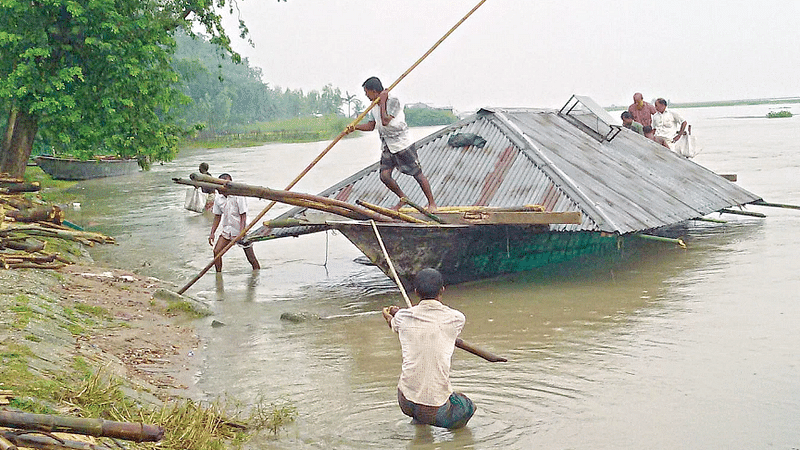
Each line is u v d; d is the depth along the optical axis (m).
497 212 11.44
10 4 17.33
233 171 37.78
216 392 7.74
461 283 12.16
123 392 6.77
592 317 10.02
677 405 7.03
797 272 12.04
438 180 13.40
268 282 12.91
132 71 18.00
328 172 36.03
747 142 45.53
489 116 14.32
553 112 16.14
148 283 12.37
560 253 13.41
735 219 17.80
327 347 9.24
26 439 4.29
